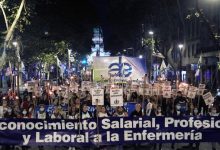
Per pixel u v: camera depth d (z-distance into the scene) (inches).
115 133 518.3
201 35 2014.0
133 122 519.5
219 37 1163.3
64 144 512.7
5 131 506.3
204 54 1843.0
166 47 2220.7
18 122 507.5
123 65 832.9
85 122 514.3
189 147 619.5
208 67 1788.9
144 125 520.7
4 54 937.5
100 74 853.2
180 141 524.7
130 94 889.5
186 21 2202.3
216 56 1609.3
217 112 664.4
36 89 846.5
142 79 826.8
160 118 522.3
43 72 2465.6
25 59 1829.5
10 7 1075.3
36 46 1770.4
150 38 2375.7
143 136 521.0
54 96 866.8
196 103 746.2
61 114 623.5
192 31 2220.7
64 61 2925.7
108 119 516.7
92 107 669.9
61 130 511.8
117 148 578.2
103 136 516.7
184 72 2342.5
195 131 524.4
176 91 753.6
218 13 1688.0
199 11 1212.5
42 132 510.0
